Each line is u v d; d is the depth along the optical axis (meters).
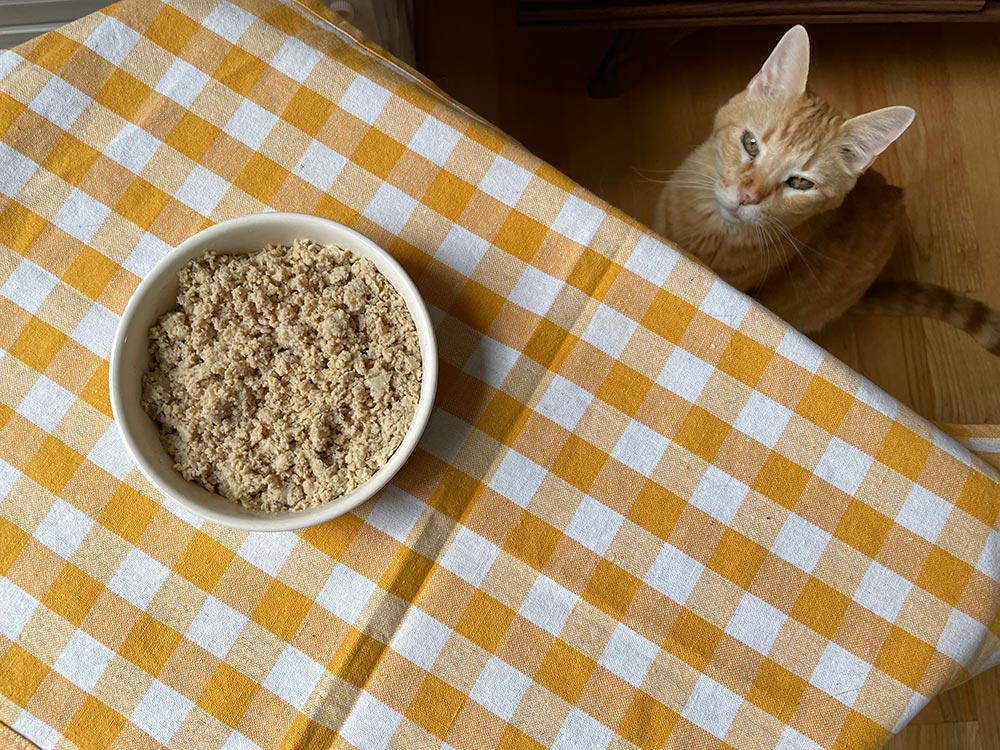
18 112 0.45
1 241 0.44
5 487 0.42
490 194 0.45
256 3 0.47
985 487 0.43
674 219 0.83
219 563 0.42
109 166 0.45
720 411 0.43
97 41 0.46
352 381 0.41
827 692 0.41
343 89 0.46
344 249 0.43
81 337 0.44
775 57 0.68
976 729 0.86
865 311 0.91
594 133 1.01
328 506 0.38
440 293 0.44
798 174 0.72
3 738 0.40
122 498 0.42
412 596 0.42
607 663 0.41
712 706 0.41
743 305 0.44
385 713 0.41
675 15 0.85
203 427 0.41
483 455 0.43
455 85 1.02
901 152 1.00
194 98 0.46
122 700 0.40
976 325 0.86
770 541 0.42
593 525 0.42
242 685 0.41
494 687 0.41
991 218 0.99
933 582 0.42
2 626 0.41
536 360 0.44
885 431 0.43
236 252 0.43
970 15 0.87
